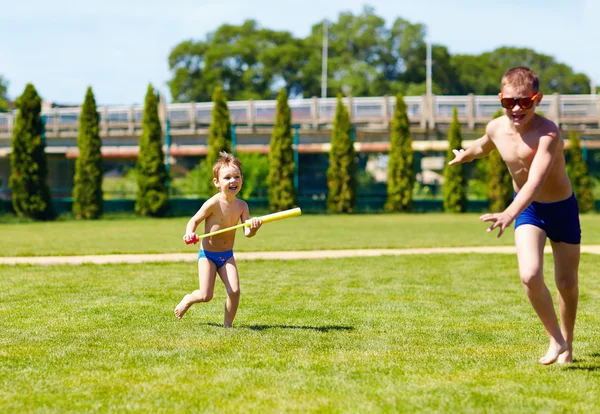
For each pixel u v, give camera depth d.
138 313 11.20
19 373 7.33
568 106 60.34
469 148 8.24
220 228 9.77
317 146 60.81
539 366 7.71
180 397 6.48
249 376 7.22
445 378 7.18
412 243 26.70
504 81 7.32
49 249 23.66
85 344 8.80
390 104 60.81
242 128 61.66
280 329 9.90
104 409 6.11
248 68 120.81
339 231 34.03
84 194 48.22
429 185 66.44
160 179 50.00
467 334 9.63
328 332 9.70
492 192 53.22
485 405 6.23
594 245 25.34
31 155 46.28
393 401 6.34
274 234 31.75
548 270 17.55
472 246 25.20
